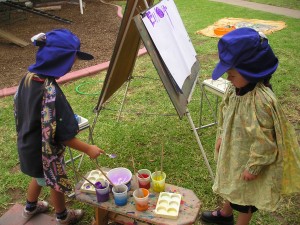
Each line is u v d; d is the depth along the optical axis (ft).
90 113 13.84
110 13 29.81
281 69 17.60
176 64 8.23
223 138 7.07
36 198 8.63
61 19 26.99
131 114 13.79
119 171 8.16
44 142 6.68
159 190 7.70
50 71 6.56
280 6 32.50
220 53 6.36
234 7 32.04
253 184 6.90
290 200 9.25
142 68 18.16
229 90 7.13
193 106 14.25
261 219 8.66
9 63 19.34
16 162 11.02
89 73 17.60
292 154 6.63
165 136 12.30
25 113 6.95
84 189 7.77
